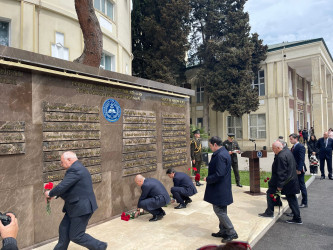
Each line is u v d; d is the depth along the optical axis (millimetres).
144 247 4121
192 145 8969
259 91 22594
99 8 12070
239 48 21078
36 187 4184
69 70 4676
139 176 5562
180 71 24938
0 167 3768
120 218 5539
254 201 6797
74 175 3459
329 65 25562
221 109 21266
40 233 4207
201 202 6758
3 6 8375
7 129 3852
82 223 3496
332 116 28000
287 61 21031
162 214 5551
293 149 6609
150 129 6637
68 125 4703
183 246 4148
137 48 22578
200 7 22891
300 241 4594
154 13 21875
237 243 1354
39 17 9211
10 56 3859
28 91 4160
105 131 5414
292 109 23422
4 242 1627
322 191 8164
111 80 5605
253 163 7570
